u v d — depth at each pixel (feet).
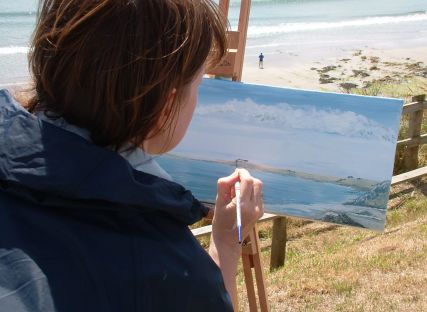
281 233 18.13
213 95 8.59
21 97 3.65
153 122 3.39
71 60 3.25
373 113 8.20
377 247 16.79
